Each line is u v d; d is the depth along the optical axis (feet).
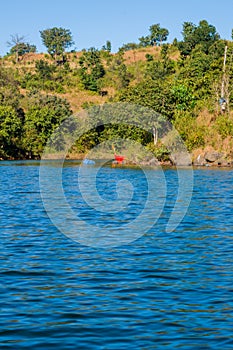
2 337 35.99
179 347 34.27
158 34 505.66
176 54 447.42
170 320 38.91
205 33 419.74
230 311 40.63
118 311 40.81
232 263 55.57
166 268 53.57
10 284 47.98
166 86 267.59
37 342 35.14
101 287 46.98
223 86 252.01
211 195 119.85
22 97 366.02
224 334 36.35
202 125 236.22
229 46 359.87
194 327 37.58
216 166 218.38
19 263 55.83
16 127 307.37
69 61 492.95
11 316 39.83
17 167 235.81
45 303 42.70
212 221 83.61
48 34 504.84
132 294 44.93
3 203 108.58
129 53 485.97
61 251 61.82
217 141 226.17
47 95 354.33
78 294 45.01
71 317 39.60
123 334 36.42
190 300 43.27
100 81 424.46
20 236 71.41
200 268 53.52
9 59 510.17
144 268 53.57
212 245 64.95
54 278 49.93
